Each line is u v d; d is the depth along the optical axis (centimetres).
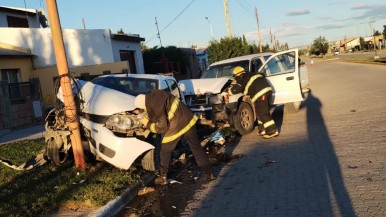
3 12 2372
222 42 3441
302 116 1207
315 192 536
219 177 665
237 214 494
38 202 560
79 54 2203
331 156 703
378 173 580
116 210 554
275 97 1136
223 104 988
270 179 618
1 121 1392
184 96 1019
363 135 833
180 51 3481
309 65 5897
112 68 1928
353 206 474
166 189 635
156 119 622
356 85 1931
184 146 894
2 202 570
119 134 667
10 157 848
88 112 691
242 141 939
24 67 1923
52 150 732
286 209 489
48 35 2039
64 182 643
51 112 742
